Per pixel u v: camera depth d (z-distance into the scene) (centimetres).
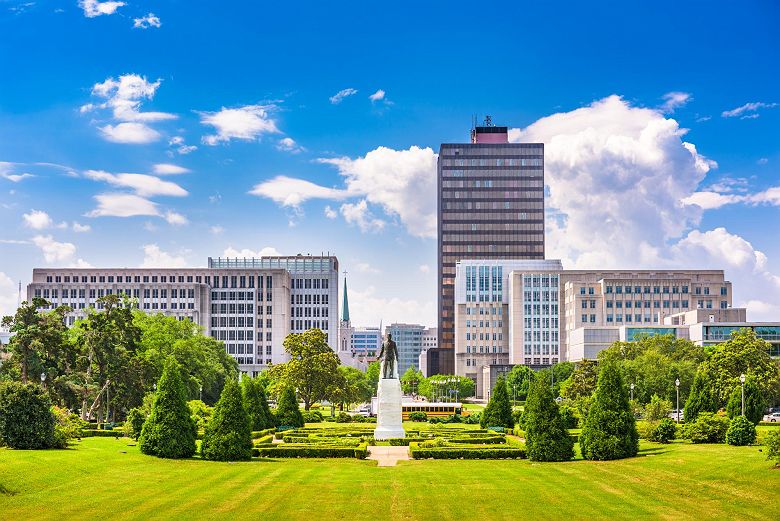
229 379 9088
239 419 8956
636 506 6197
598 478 7450
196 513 5966
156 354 17512
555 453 8856
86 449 8825
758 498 6200
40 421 8569
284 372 18638
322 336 19050
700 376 12338
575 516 5922
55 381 13400
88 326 15038
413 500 6500
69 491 6612
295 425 14512
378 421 12219
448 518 5891
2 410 8462
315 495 6694
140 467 7994
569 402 15662
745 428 9031
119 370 14725
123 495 6531
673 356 18925
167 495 6581
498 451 9462
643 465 7938
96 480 7131
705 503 6216
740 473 6912
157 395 8931
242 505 6266
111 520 5712
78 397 13888
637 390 16712
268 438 11775
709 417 9588
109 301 15138
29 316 13500
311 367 18400
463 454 9494
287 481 7388
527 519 5850
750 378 12300
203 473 7762
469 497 6619
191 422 8988
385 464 8962
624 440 8662
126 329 15288
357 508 6200
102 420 14850
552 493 6762
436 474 7919
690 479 7019
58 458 7869
